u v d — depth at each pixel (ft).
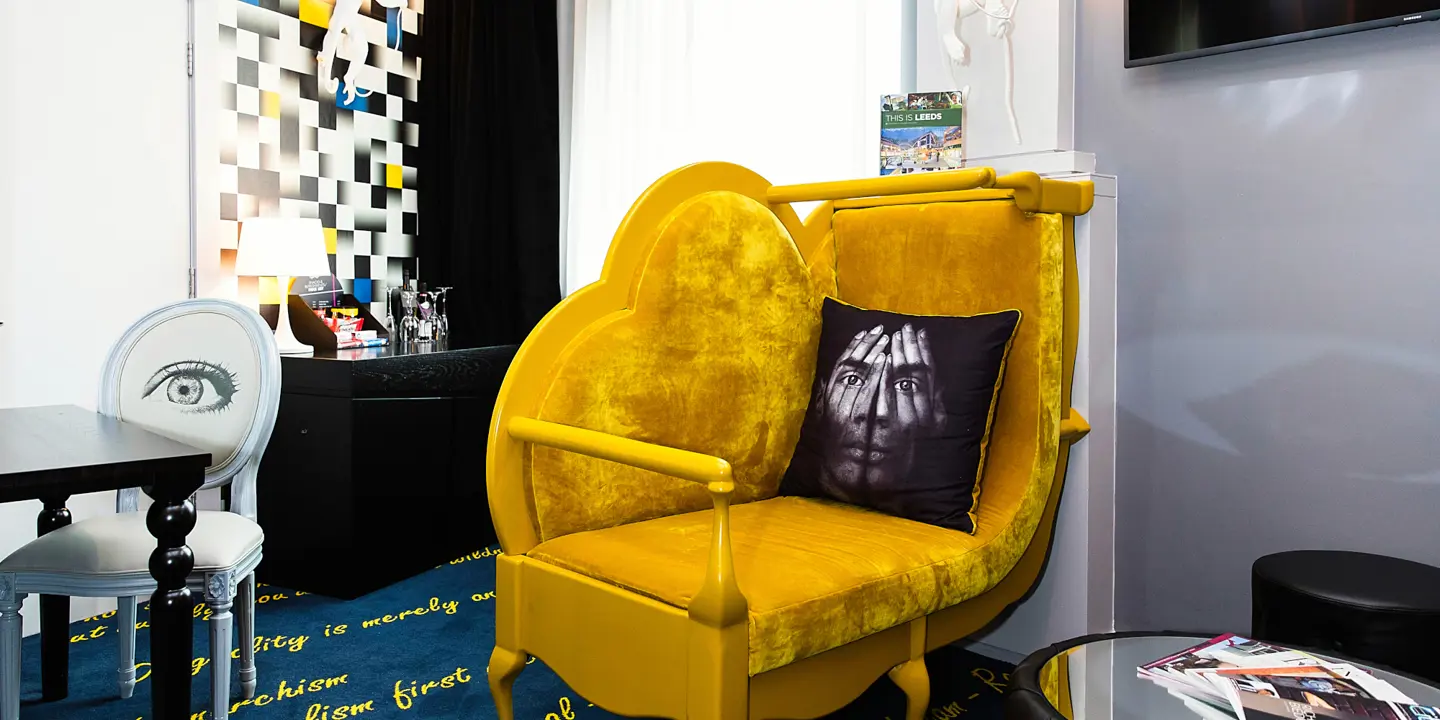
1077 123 7.77
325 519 9.43
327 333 10.18
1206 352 7.19
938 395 6.40
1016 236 6.84
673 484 6.70
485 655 7.90
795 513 6.51
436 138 12.91
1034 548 6.96
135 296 9.36
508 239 12.62
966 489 6.31
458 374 10.59
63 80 8.69
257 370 7.12
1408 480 6.35
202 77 9.89
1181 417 7.33
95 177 8.98
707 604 4.64
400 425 9.82
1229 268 7.06
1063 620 7.41
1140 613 7.61
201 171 9.91
